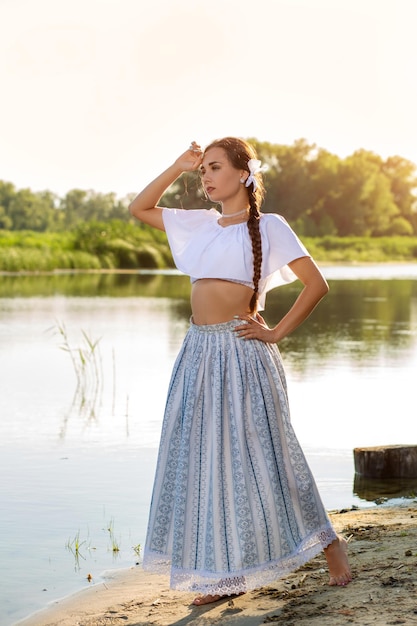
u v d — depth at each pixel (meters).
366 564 4.77
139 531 6.24
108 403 11.18
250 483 4.35
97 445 8.91
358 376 13.18
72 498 7.04
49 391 12.00
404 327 20.73
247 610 4.37
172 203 55.62
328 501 7.07
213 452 4.38
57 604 4.95
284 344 17.28
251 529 4.31
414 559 4.74
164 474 4.52
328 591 4.45
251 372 4.45
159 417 10.34
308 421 10.03
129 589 5.14
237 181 4.58
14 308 25.23
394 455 7.77
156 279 44.81
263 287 4.63
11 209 108.50
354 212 100.44
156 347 16.58
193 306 4.60
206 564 4.34
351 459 8.41
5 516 6.58
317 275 4.55
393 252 84.31
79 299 29.30
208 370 4.46
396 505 6.76
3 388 12.23
